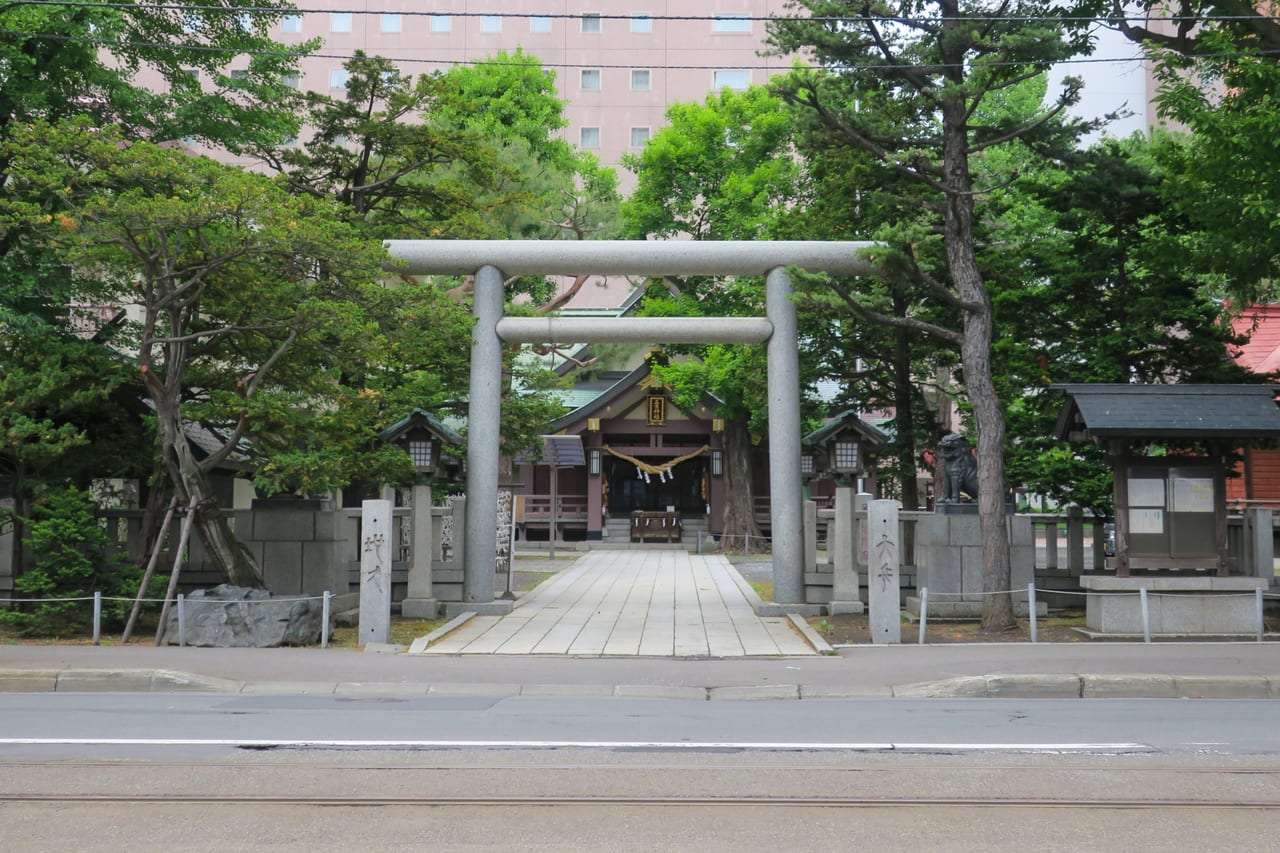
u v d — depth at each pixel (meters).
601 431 42.22
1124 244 19.73
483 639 16.48
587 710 11.12
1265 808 7.05
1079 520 19.55
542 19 68.88
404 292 18.19
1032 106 41.25
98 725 9.98
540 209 28.88
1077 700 11.87
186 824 6.70
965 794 7.40
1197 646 14.88
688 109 35.91
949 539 18.80
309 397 18.78
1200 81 21.94
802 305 17.64
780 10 69.06
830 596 20.09
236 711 10.94
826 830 6.57
